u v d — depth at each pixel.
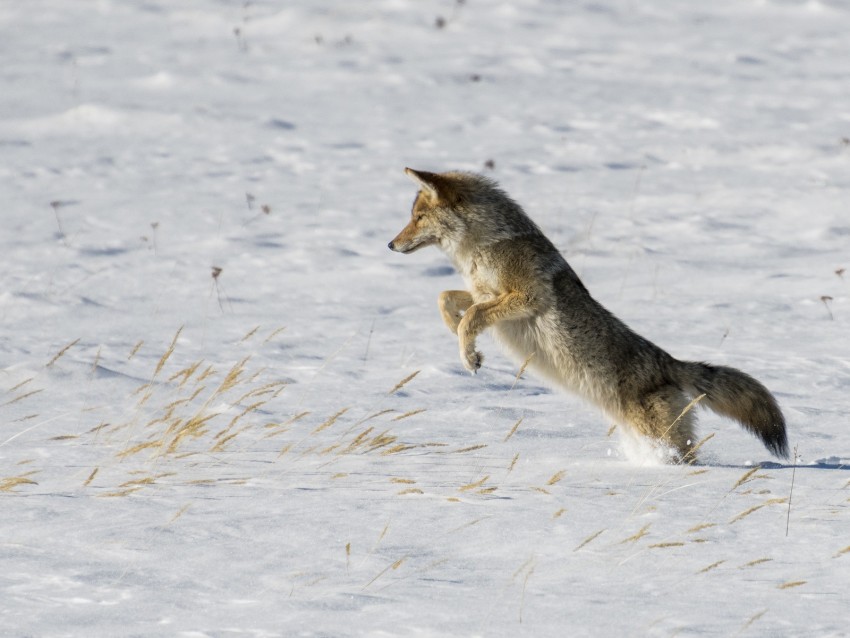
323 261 30.19
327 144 46.25
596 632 6.92
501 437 14.94
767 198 37.66
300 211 36.03
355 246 31.91
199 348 20.92
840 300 25.72
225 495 10.74
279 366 19.72
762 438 14.59
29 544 8.83
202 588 7.81
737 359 20.50
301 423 15.49
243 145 46.12
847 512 10.54
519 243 15.79
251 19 77.00
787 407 17.06
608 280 28.44
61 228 33.34
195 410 16.00
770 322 23.83
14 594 7.57
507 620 7.14
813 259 30.38
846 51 67.69
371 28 73.81
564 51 66.81
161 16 78.25
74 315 23.69
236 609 7.34
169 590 7.75
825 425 16.08
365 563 8.52
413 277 28.72
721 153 44.56
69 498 10.40
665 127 49.38
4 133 47.97
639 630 6.96
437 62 63.66
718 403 14.79
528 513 10.21
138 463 12.49
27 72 60.25
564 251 31.31
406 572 8.30
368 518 9.88
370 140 46.97
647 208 36.50
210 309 24.81
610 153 44.78
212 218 35.09
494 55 65.62
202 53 66.56
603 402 15.20
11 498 10.38
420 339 22.25
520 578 8.20
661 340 22.30
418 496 10.85
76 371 17.66
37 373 17.39
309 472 12.17
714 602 7.62
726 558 8.86
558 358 15.51
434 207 16.22
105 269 28.70
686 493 11.38
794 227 34.09
